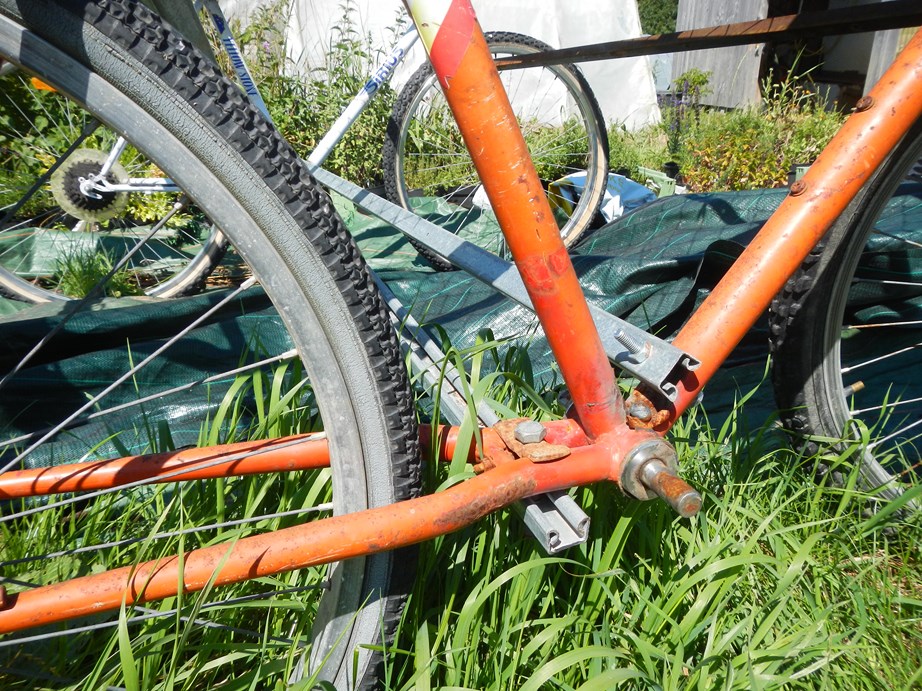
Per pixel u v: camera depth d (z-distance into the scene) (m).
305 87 4.39
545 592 1.18
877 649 1.12
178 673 1.02
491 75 0.74
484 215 3.33
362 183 4.28
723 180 4.19
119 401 1.70
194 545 1.18
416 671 0.93
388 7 5.10
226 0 4.93
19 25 0.70
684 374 0.98
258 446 0.96
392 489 0.89
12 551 1.16
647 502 1.12
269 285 0.81
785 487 1.40
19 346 1.79
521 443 0.94
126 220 3.11
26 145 2.80
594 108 2.90
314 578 1.10
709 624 1.10
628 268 2.06
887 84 1.01
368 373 0.84
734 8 6.10
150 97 0.72
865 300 2.11
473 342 1.95
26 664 1.02
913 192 2.36
